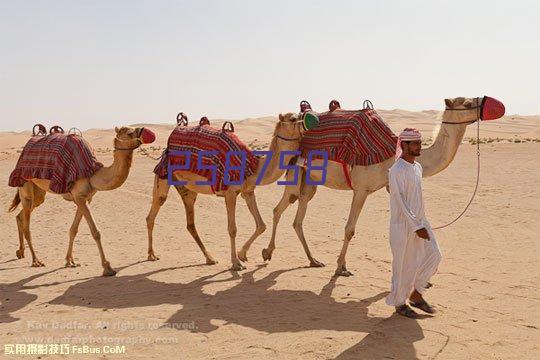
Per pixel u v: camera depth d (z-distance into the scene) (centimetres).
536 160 2773
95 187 932
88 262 1040
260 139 7344
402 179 647
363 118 864
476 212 1473
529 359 546
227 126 974
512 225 1288
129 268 984
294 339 609
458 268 919
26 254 1123
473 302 732
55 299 802
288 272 924
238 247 1143
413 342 591
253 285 849
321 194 1895
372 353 563
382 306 723
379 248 1103
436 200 1703
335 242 1173
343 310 711
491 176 2212
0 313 739
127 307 753
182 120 1027
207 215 1531
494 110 792
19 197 1070
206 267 979
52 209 1619
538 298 748
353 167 870
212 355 573
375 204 1678
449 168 2547
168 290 835
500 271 895
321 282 853
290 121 888
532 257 988
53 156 950
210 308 738
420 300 689
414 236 655
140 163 2964
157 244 1191
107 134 8588
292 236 1247
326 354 564
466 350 568
